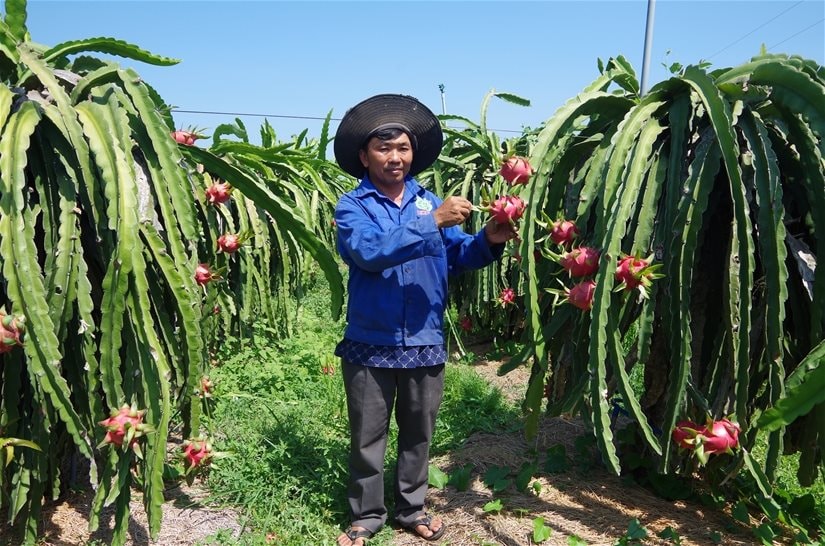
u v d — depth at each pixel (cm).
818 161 160
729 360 168
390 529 200
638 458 223
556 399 208
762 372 183
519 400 340
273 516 204
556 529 195
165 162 166
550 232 167
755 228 175
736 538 192
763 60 172
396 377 191
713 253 187
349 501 197
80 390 172
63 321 157
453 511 211
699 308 192
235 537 192
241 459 232
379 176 186
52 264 157
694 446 156
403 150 183
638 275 149
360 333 186
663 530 193
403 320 184
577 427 284
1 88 155
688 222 160
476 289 432
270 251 409
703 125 178
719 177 179
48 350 145
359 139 191
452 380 355
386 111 190
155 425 157
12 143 146
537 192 168
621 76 200
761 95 167
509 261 425
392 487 226
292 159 449
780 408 137
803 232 181
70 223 156
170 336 174
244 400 303
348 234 179
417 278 185
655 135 168
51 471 175
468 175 428
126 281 151
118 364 155
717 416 178
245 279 336
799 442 188
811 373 131
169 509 205
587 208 174
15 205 143
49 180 161
